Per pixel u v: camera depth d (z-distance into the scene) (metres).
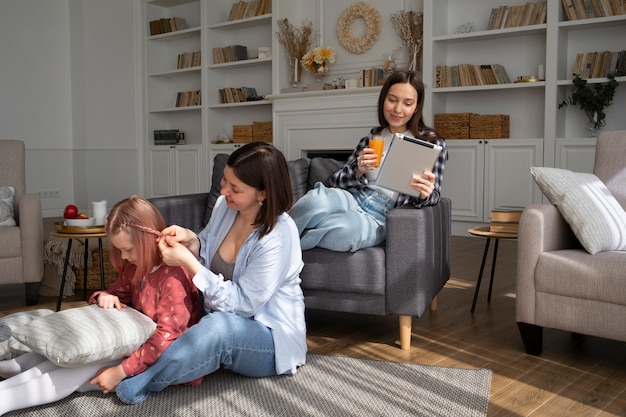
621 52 5.15
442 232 2.93
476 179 5.78
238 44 7.79
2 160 3.77
